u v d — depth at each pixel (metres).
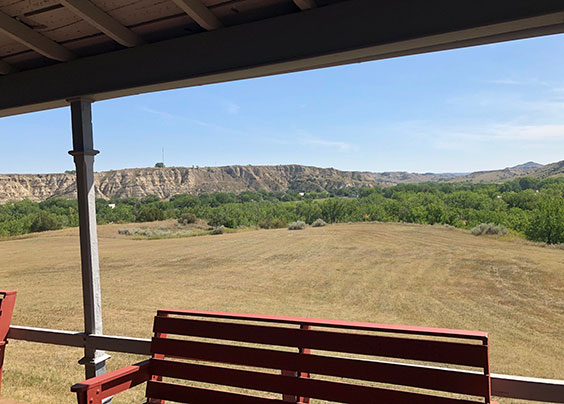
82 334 2.76
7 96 2.99
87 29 2.49
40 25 2.48
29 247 15.90
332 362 1.69
